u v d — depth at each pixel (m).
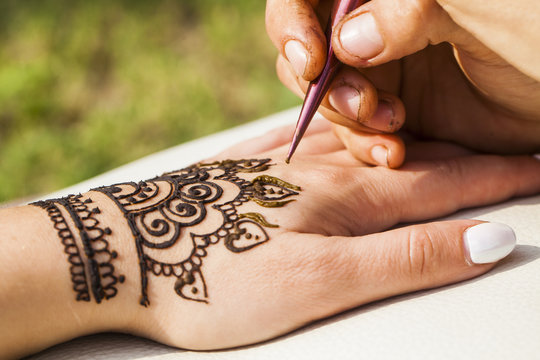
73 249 0.33
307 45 0.36
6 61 1.18
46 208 0.34
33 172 0.97
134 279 0.33
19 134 1.06
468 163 0.40
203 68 1.13
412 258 0.34
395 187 0.39
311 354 0.32
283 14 0.37
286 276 0.33
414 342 0.31
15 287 0.32
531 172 0.40
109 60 1.17
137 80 1.12
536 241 0.36
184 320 0.33
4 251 0.32
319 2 0.40
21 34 1.23
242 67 1.13
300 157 0.41
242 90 1.09
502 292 0.33
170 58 1.16
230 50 1.15
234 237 0.34
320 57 0.36
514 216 0.38
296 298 0.33
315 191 0.37
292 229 0.35
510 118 0.41
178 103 1.07
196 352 0.33
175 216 0.35
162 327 0.33
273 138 0.46
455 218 0.39
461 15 0.33
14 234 0.33
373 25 0.34
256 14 1.20
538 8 0.31
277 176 0.38
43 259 0.33
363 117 0.38
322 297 0.33
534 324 0.31
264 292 0.33
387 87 0.43
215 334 0.33
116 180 0.48
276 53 1.13
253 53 1.14
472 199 0.39
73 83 1.13
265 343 0.33
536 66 0.33
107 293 0.33
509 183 0.40
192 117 1.05
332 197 0.37
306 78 0.37
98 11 1.24
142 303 0.33
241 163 0.40
